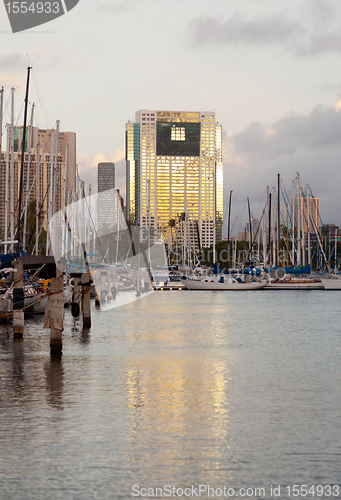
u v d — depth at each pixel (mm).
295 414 18375
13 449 14906
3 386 22219
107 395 20812
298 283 111375
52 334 29812
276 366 27266
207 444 15375
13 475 13305
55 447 15070
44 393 21047
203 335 40062
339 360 29156
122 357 29516
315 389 22047
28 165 71188
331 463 14133
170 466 13875
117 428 16703
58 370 25656
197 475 13375
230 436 16062
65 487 12703
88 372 25266
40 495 12328
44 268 54062
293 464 14062
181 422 17406
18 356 29359
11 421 17344
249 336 39844
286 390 21891
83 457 14383
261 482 13062
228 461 14203
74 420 17484
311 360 29125
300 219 118312
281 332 42844
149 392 21406
